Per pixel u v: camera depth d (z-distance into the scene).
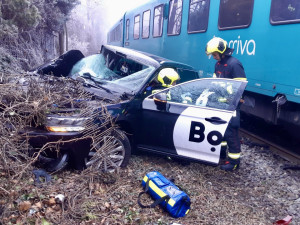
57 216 3.06
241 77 4.66
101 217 3.18
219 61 4.92
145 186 3.75
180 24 9.21
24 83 4.37
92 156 4.01
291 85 5.15
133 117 4.34
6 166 3.31
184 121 4.28
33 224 2.85
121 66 5.53
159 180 3.69
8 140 3.35
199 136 4.21
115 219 3.18
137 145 4.60
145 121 4.46
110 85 4.81
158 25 10.91
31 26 9.44
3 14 8.66
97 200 3.46
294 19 5.10
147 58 4.93
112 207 3.38
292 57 5.13
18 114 3.55
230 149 4.66
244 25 6.32
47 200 3.17
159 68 4.71
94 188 3.68
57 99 3.91
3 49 8.34
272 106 6.21
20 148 3.55
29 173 3.55
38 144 3.56
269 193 4.20
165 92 4.43
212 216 3.52
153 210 3.44
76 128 3.63
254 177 4.66
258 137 6.42
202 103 4.30
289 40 5.20
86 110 3.84
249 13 6.17
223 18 7.04
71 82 4.54
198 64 8.15
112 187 3.78
